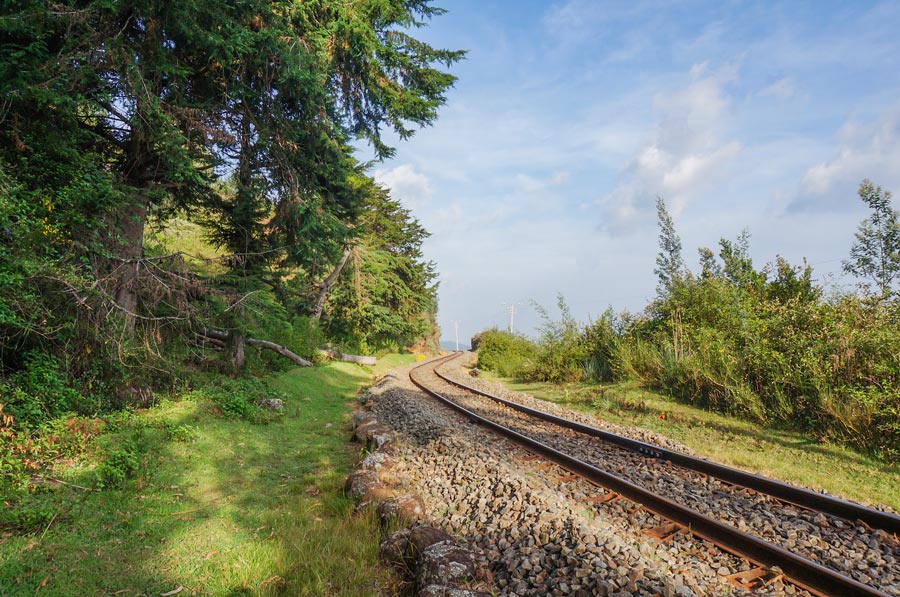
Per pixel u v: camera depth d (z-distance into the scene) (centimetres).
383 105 1334
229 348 1302
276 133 1035
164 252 973
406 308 3922
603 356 1795
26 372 634
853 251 1323
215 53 774
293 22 1066
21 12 582
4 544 358
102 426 649
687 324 1502
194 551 393
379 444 745
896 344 876
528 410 1195
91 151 794
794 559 369
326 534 429
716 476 645
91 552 367
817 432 889
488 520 456
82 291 667
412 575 362
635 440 813
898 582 368
